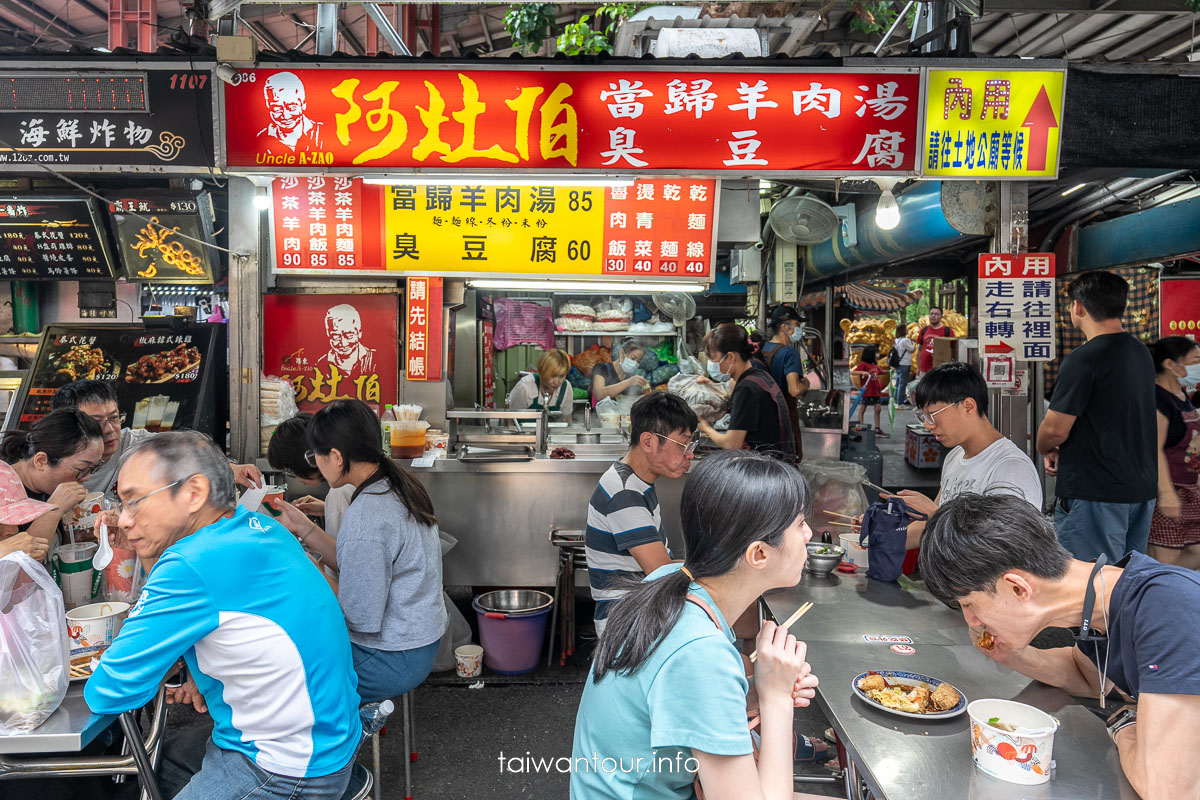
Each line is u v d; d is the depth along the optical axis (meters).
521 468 4.18
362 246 4.12
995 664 1.97
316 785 1.73
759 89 3.35
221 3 3.48
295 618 1.72
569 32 6.51
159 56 3.36
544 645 3.98
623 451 4.57
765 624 1.42
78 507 2.63
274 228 4.11
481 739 3.15
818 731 3.23
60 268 4.46
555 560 4.25
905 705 1.69
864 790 1.85
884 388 12.06
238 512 1.83
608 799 1.27
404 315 4.52
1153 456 3.32
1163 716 1.31
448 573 4.24
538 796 2.75
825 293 9.88
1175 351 4.16
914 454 7.79
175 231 4.35
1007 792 1.39
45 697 1.74
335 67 3.31
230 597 1.65
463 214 4.11
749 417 4.12
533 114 3.33
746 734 1.18
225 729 1.73
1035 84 3.43
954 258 8.44
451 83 3.31
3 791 2.16
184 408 4.33
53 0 6.09
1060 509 3.56
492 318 6.65
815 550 2.80
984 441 2.54
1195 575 1.41
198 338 4.56
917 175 3.43
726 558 1.31
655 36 4.71
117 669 1.61
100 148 3.40
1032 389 5.82
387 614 2.39
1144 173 5.41
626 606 1.32
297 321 4.32
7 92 3.37
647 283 4.48
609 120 3.34
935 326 9.80
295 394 4.34
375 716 2.12
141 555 1.79
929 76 3.38
